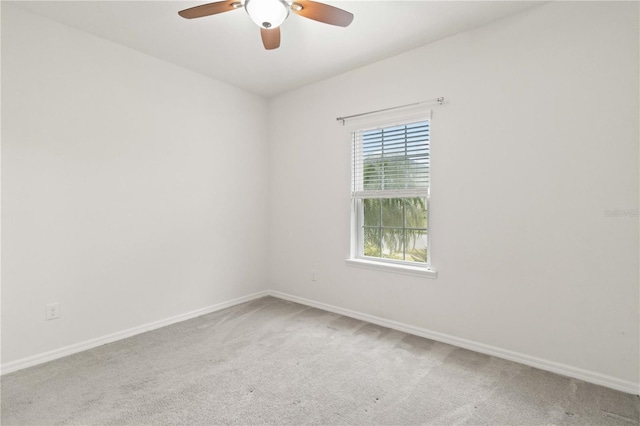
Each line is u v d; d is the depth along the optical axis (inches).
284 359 95.3
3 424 66.6
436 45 108.4
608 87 80.1
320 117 143.0
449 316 106.3
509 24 94.0
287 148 156.9
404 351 100.6
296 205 153.2
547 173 88.5
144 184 117.2
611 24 79.6
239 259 151.6
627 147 78.1
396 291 119.1
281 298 160.4
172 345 105.0
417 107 113.0
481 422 67.6
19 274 90.0
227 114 145.7
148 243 118.4
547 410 71.5
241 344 105.8
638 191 77.0
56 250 96.7
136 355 97.7
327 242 141.2
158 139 121.2
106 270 107.3
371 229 130.4
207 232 137.9
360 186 131.6
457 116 104.3
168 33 103.6
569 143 85.3
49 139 95.2
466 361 94.0
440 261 108.3
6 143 87.9
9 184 88.4
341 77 135.3
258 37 106.1
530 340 91.4
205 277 137.3
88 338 103.0
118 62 110.0
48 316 95.0
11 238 88.7
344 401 74.9
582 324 84.0
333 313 137.3
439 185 108.4
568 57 85.2
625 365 78.7
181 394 77.4
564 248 86.3
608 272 80.6
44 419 68.1
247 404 73.6
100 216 106.0
